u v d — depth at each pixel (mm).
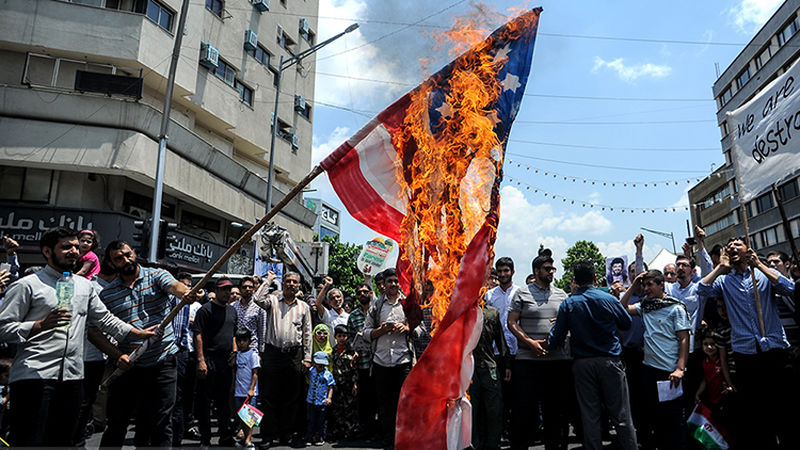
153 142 16344
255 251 11844
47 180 15648
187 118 19422
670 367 5258
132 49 16234
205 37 19969
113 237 15594
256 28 23500
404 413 3713
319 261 14484
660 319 5371
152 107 16156
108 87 15672
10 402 3811
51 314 3779
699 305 6090
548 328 5480
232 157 22562
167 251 17406
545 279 5688
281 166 25312
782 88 5324
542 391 5406
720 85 38531
